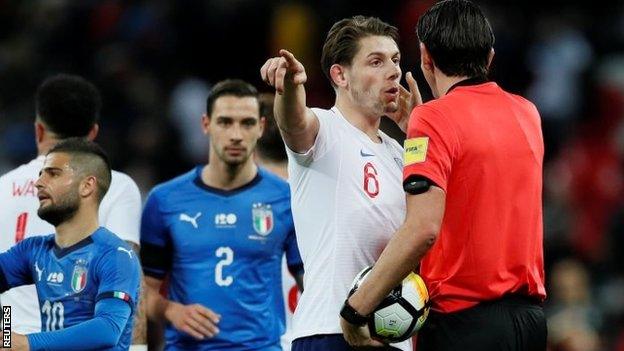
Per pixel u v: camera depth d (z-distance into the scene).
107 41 61.88
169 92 59.91
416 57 59.28
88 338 20.73
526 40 66.69
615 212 55.66
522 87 63.25
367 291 19.66
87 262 21.83
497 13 65.25
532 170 20.81
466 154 20.22
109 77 58.00
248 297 26.84
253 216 27.09
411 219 19.55
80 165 22.08
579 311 41.72
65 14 62.75
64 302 21.89
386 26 21.80
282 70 19.94
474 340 20.23
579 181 59.38
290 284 29.02
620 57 68.25
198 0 63.38
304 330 21.28
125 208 25.44
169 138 55.66
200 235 26.95
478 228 20.30
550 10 68.69
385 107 21.55
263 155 29.41
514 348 20.31
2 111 57.88
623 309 46.78
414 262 19.52
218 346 26.61
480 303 20.39
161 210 27.23
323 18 63.06
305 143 21.06
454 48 20.86
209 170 27.45
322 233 21.31
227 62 62.59
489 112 20.66
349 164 21.31
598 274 49.59
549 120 62.66
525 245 20.64
